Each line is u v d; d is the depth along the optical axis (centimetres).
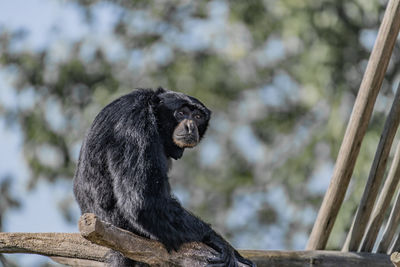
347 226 1920
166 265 928
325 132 2223
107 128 991
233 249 995
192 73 2380
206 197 2564
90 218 820
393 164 1066
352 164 1053
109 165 965
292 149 2484
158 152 970
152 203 931
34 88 2316
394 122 1041
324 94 2158
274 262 1062
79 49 2391
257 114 2562
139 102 1009
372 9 2144
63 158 2284
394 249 1106
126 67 2422
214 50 2452
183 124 1066
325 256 1075
